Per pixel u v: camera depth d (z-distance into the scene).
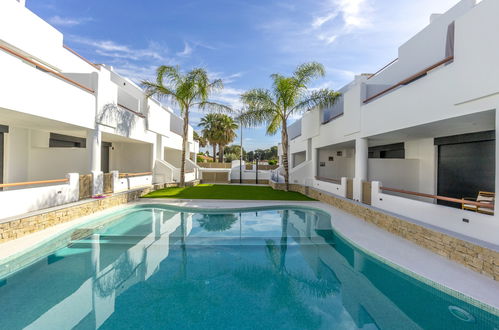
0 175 9.30
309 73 13.48
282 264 5.32
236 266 5.22
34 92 6.71
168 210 10.15
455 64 5.29
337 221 7.96
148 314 3.58
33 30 8.22
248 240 6.71
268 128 16.14
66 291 4.14
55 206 7.23
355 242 5.88
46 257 5.48
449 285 3.81
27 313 3.54
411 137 9.46
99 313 3.56
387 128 7.82
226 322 3.44
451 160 8.80
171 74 14.12
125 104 14.91
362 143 9.48
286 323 3.42
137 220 8.67
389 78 11.50
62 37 9.66
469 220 4.73
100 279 4.57
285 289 4.33
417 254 5.11
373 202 8.20
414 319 3.48
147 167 15.99
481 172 7.72
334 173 16.23
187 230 7.55
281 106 14.40
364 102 9.52
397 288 4.35
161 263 5.29
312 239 6.81
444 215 5.33
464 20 5.07
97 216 8.14
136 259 5.46
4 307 3.65
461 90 5.13
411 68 10.02
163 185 15.20
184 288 4.32
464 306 3.56
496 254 3.92
